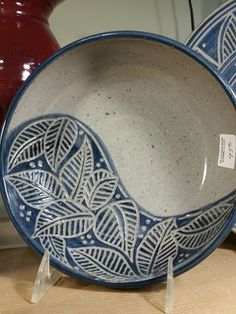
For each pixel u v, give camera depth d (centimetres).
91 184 52
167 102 52
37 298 43
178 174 52
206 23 57
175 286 47
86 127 52
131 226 50
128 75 51
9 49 51
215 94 47
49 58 45
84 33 71
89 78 51
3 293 45
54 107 50
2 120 51
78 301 43
